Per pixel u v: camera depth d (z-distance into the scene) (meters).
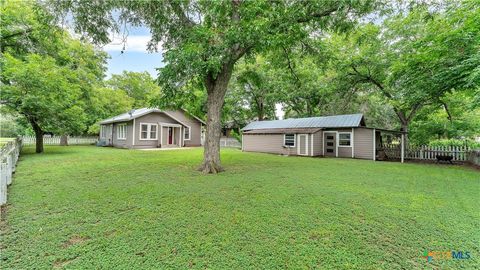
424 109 15.77
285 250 2.57
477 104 7.75
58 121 12.20
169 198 4.44
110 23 7.09
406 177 7.04
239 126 27.62
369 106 21.34
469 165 10.72
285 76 14.37
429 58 9.48
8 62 10.28
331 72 17.88
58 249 2.52
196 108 11.10
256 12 6.10
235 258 2.40
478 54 7.56
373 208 3.99
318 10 6.93
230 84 23.05
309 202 4.29
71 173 6.87
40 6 6.40
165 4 7.04
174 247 2.60
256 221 3.37
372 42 13.45
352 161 11.77
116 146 20.31
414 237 2.91
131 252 2.48
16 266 2.21
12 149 7.67
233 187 5.39
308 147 14.89
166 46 8.21
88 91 18.12
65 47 15.60
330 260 2.39
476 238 2.90
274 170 8.05
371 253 2.53
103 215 3.52
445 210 3.92
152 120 19.73
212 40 6.51
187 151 15.73
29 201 4.11
